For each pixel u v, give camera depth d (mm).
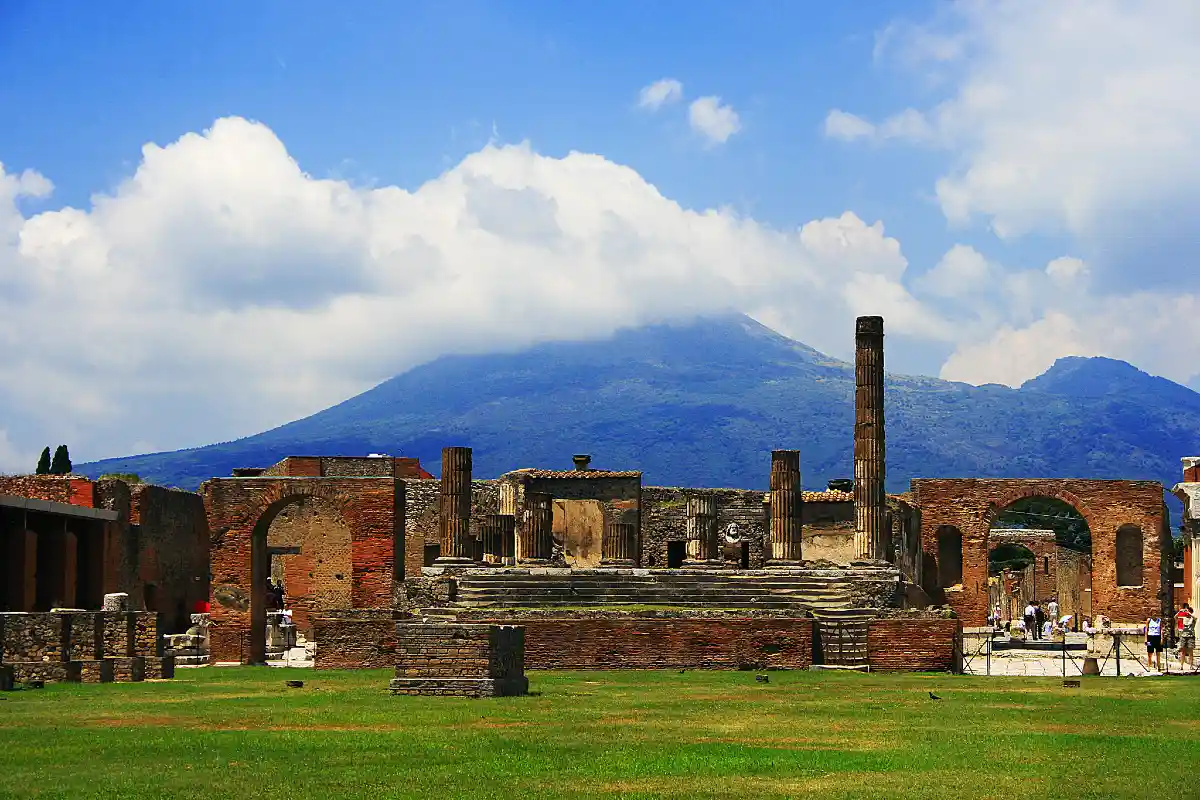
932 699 43406
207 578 92438
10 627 50031
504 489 91125
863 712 39125
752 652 58844
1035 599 122938
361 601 70062
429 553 94438
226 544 68938
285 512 90500
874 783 26906
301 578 90188
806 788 26359
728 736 33312
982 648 80062
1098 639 79250
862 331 74500
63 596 74375
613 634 58781
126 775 27156
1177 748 31609
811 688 48125
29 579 71312
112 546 79000
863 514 73375
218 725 35000
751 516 100750
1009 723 36562
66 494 79250
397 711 38188
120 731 33562
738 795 25672
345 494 70250
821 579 68562
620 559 78562
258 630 69125
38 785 26062
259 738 32281
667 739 32625
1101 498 92188
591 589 66312
